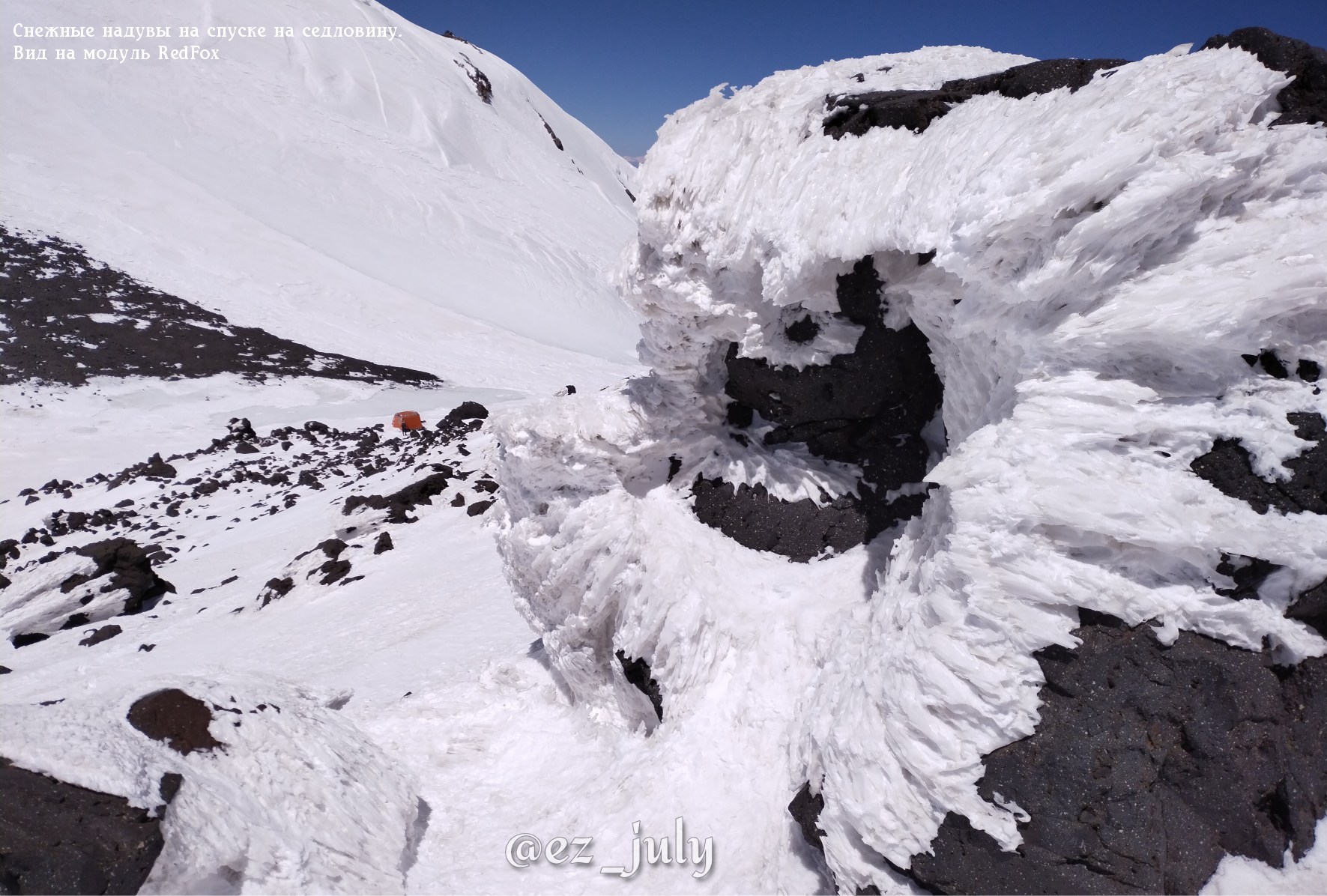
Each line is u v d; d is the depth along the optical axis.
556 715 7.95
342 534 19.19
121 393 40.25
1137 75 3.91
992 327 4.45
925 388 6.18
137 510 26.75
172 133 76.62
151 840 4.30
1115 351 3.88
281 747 5.89
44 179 61.44
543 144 131.62
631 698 6.80
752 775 5.52
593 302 83.38
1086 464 3.79
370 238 77.00
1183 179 3.54
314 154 85.00
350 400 42.41
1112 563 3.76
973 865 3.79
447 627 11.93
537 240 90.94
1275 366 3.75
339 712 8.25
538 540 7.53
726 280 6.12
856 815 4.04
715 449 7.24
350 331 56.09
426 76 113.75
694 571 6.48
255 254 62.69
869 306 5.73
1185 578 3.73
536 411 7.26
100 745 4.65
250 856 4.84
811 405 6.49
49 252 53.19
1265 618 3.66
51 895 3.98
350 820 5.71
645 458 7.24
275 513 24.97
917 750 3.90
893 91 5.46
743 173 5.81
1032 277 3.94
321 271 63.34
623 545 6.75
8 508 27.78
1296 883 3.59
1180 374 3.86
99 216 59.88
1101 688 3.71
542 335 70.19
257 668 12.05
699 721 5.95
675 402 7.13
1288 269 3.46
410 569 16.08
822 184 5.25
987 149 4.20
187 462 32.09
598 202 118.31
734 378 6.83
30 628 17.48
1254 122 3.87
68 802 4.21
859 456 6.60
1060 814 3.66
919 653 4.01
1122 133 3.69
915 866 3.92
